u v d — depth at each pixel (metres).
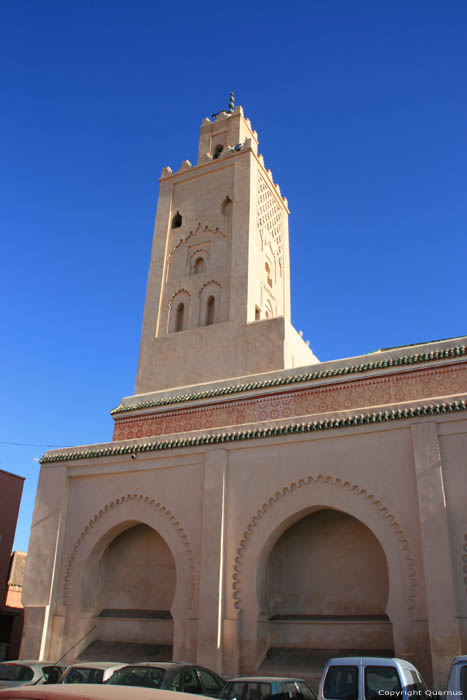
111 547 15.88
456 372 13.99
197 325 19.86
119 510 15.11
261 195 22.09
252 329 18.39
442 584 10.69
